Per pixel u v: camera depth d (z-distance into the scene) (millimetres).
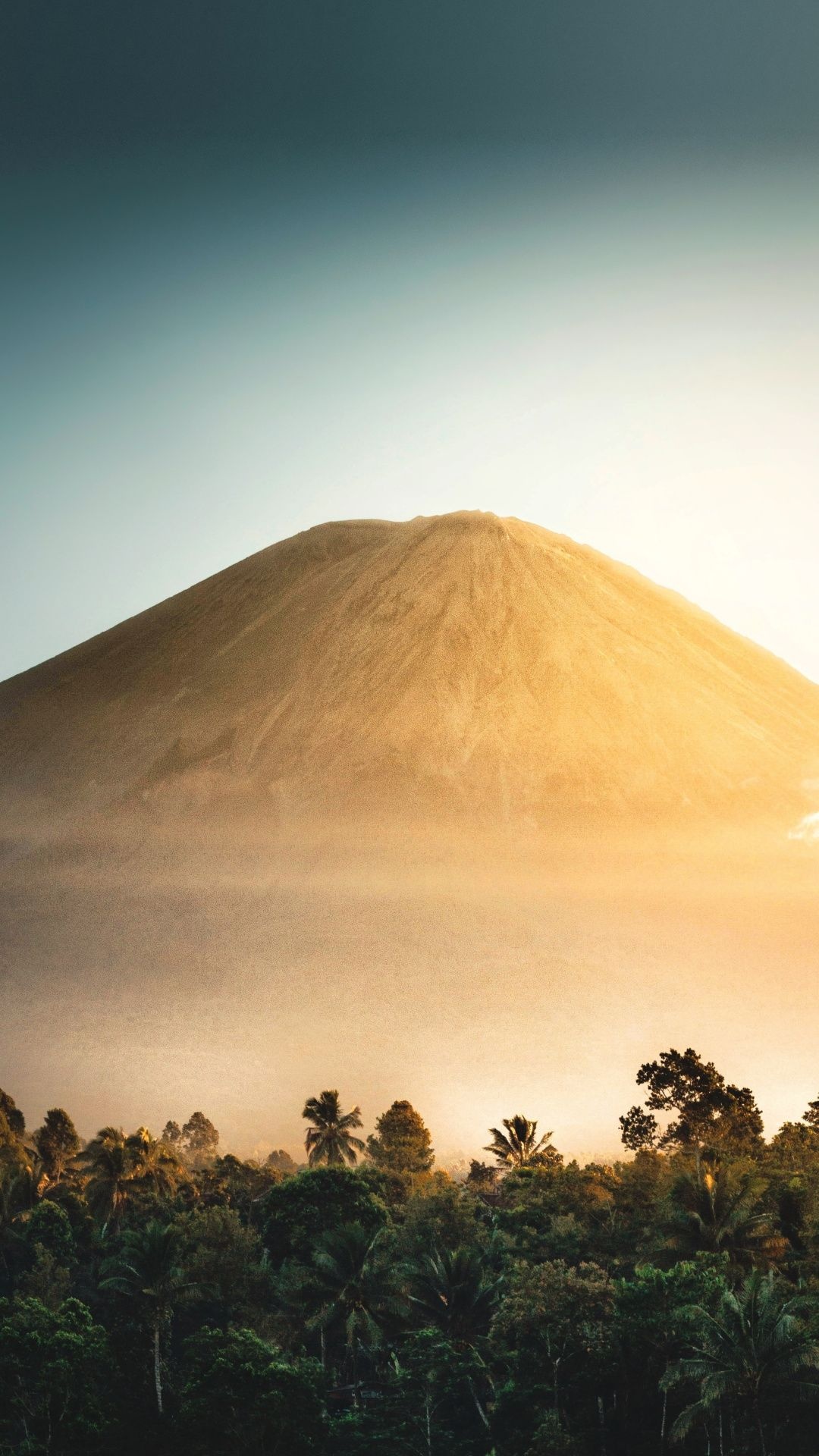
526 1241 74875
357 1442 60219
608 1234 74438
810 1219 67125
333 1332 71062
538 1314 59688
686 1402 57031
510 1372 61906
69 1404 60719
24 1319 64125
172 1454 59344
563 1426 57531
